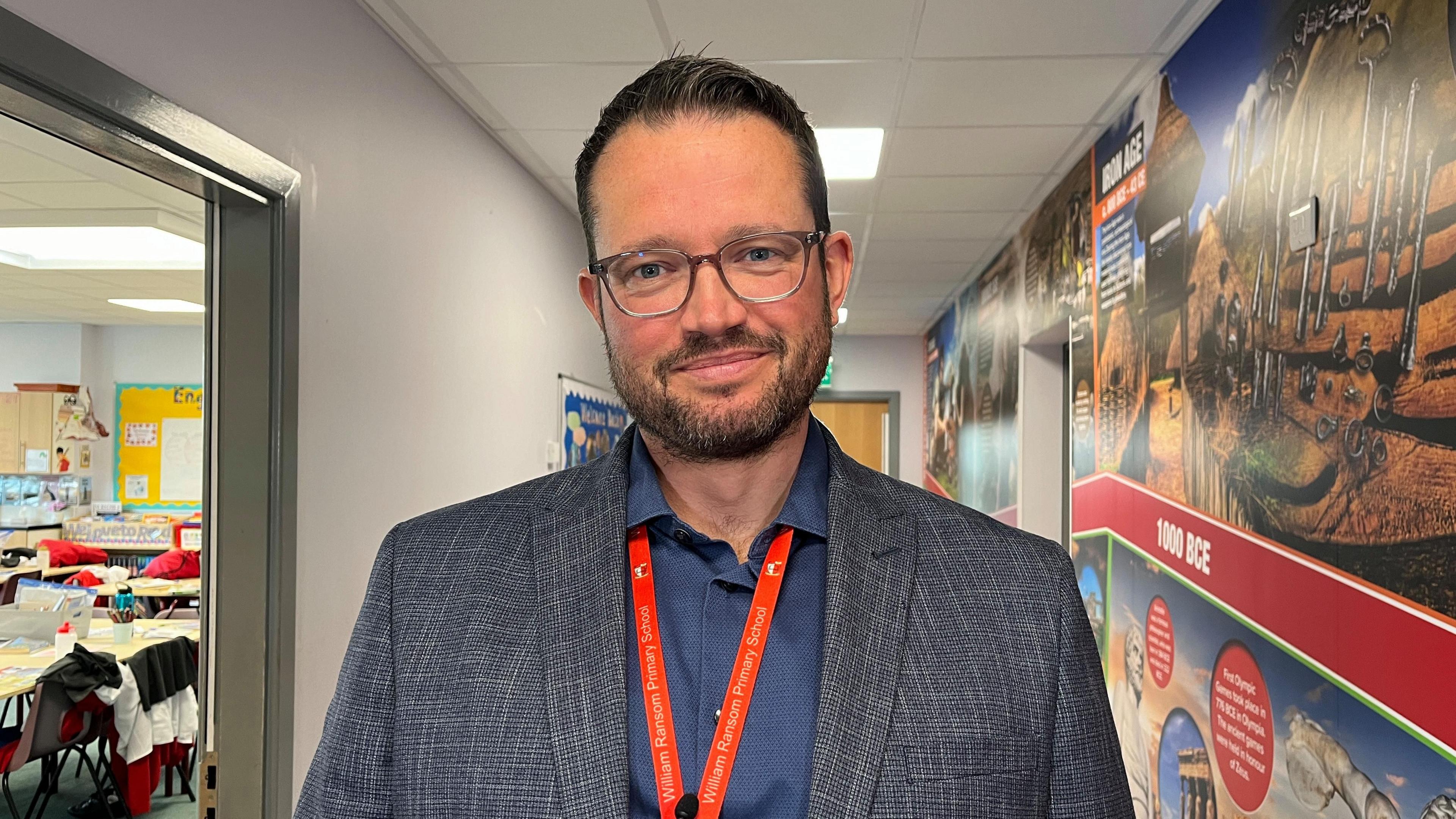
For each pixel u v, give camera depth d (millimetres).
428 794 783
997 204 4199
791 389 827
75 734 3766
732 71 854
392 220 2488
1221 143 2234
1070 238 3676
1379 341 1547
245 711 1901
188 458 8734
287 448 1939
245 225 1933
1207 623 2285
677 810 763
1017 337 4703
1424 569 1424
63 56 1330
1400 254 1490
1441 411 1385
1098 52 2564
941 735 792
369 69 2359
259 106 1865
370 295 2355
